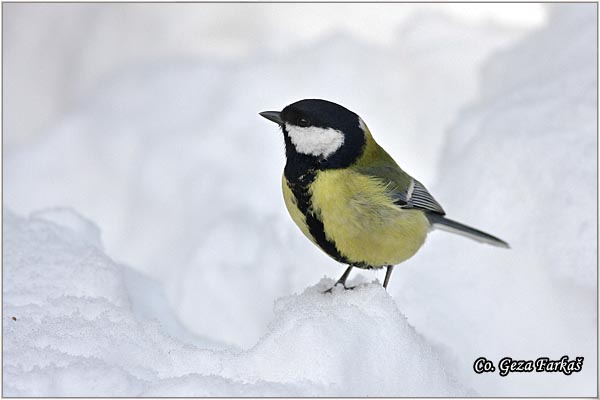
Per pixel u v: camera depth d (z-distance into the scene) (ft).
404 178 26.61
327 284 26.21
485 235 28.48
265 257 39.24
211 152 47.06
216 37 58.44
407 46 52.08
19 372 18.42
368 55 51.21
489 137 36.32
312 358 19.49
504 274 33.06
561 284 31.99
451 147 38.99
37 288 25.17
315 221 25.31
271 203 43.50
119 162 48.88
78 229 31.01
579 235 31.89
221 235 40.50
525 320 32.19
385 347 20.49
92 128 50.52
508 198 33.96
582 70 37.83
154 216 45.73
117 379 18.33
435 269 34.09
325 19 57.72
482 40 51.21
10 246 27.68
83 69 57.06
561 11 44.32
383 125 47.50
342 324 20.54
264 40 57.82
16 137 55.62
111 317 22.30
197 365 20.22
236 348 29.22
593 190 32.32
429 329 32.55
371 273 35.50
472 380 31.53
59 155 49.65
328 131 24.61
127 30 58.08
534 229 32.99
